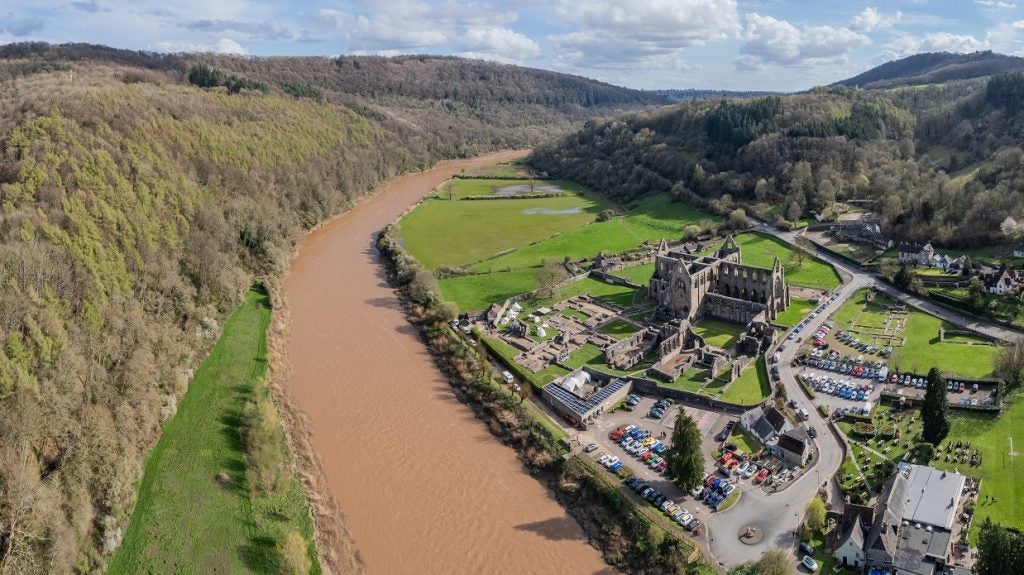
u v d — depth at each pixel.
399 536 128.62
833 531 119.19
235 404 165.38
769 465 139.62
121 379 152.75
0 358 127.94
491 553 124.00
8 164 198.38
